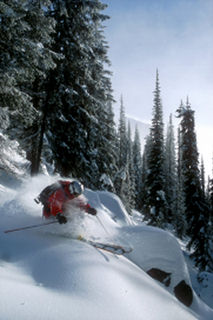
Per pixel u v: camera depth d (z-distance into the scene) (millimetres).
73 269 2643
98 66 14117
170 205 42500
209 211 23266
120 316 2039
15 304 1724
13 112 8062
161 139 27188
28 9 7770
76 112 13859
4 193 5902
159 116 27328
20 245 3238
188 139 23953
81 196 4656
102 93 15914
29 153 12438
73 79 12758
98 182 18094
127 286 2730
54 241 3604
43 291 2062
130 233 5930
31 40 7906
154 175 26656
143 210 28609
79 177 15133
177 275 5543
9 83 7184
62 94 11945
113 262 3438
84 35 12289
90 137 16250
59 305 1888
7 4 7082
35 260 2836
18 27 7148
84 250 3439
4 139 8023
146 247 5648
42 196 4293
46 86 11844
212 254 21625
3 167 8359
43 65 8656
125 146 42438
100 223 5512
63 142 13633
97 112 19234
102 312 1991
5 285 1930
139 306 2402
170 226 40625
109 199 9102
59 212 3996
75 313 1850
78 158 14492
